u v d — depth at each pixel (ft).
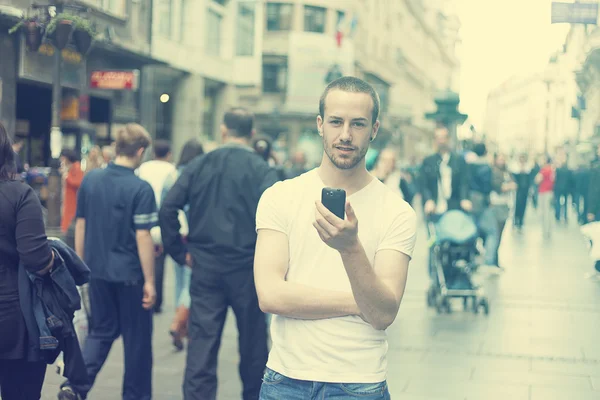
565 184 69.97
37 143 59.41
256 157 14.25
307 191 7.73
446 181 27.35
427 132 272.92
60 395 13.73
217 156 14.07
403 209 7.68
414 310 26.78
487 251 35.50
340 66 138.10
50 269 10.77
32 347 10.44
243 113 14.29
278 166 26.32
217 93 102.68
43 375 11.01
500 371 18.78
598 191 36.09
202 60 90.99
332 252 7.52
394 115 194.90
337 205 6.55
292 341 7.52
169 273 35.76
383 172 30.19
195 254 13.93
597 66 94.22
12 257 10.41
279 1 135.33
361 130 7.33
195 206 13.92
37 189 50.31
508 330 23.52
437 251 26.21
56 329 10.68
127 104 69.05
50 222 37.96
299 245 7.59
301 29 135.54
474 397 16.60
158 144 23.07
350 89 7.34
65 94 58.65
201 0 88.79
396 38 204.44
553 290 30.96
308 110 134.51
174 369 18.70
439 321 24.88
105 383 17.28
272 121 136.15
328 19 137.90
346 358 7.36
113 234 14.61
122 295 14.73
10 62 50.72
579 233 60.08
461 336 22.63
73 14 35.63
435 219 27.53
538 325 24.27
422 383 17.65
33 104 59.16
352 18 141.38
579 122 109.50
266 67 136.05
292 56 134.51
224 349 20.94
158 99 88.02
